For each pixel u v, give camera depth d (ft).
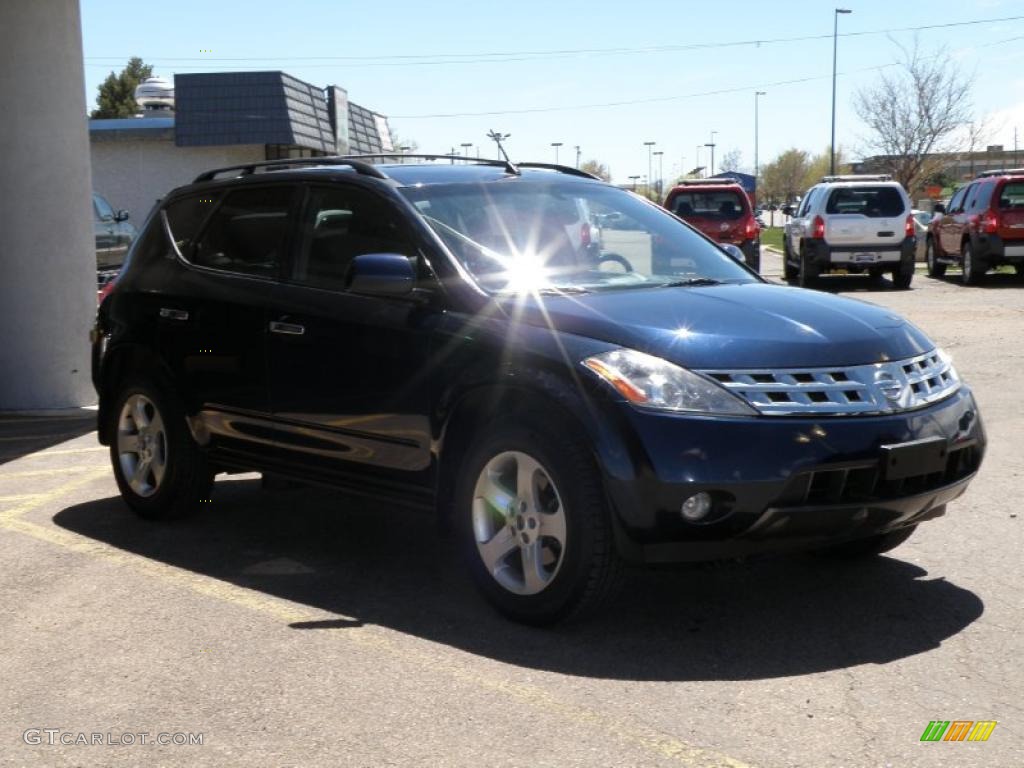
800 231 76.48
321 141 110.63
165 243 22.21
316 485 19.26
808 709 13.09
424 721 12.94
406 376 17.21
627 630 15.71
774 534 14.60
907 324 16.90
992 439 27.55
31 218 34.83
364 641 15.51
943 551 19.07
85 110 35.73
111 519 22.40
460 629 15.89
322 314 18.52
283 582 18.19
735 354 14.93
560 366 15.17
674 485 14.26
